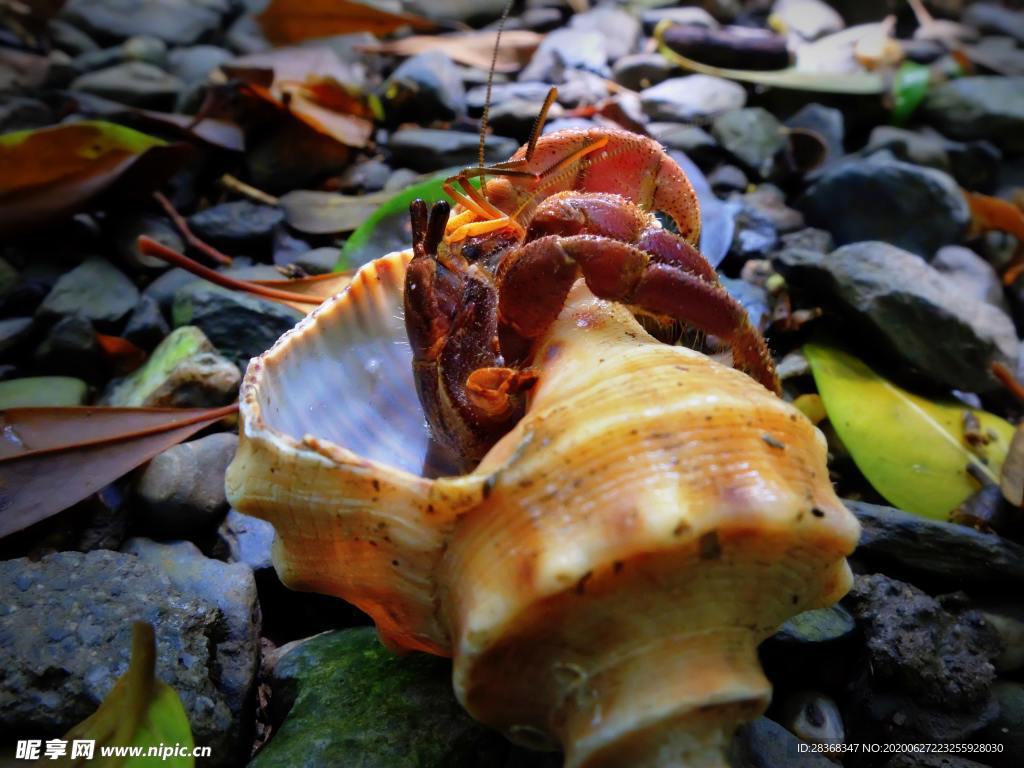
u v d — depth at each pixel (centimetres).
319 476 6
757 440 6
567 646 6
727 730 6
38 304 12
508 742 7
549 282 7
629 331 7
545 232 7
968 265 13
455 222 9
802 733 8
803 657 8
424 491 6
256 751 8
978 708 8
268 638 9
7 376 11
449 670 8
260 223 13
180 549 9
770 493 5
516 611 5
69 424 9
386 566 6
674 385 6
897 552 9
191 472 9
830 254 12
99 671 7
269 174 14
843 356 12
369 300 9
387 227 12
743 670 6
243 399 7
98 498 9
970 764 8
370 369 9
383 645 8
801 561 6
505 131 16
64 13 18
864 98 17
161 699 6
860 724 8
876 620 8
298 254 13
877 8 20
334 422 8
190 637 7
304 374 8
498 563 6
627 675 6
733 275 13
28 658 7
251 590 8
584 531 5
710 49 17
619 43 18
